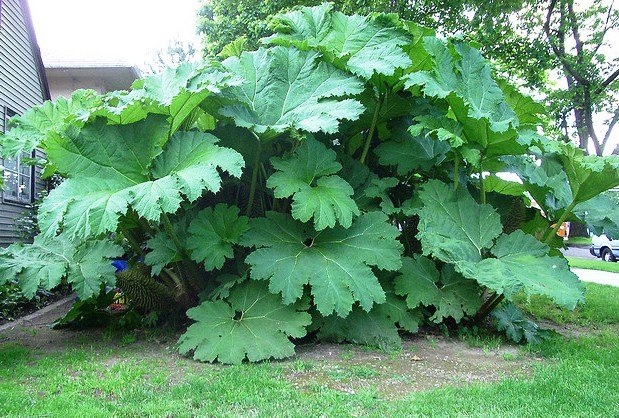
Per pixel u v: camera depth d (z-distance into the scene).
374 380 3.52
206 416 2.73
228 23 16.36
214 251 4.45
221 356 3.88
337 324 4.57
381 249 4.60
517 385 3.30
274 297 4.43
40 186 10.23
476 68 5.14
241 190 5.48
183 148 4.26
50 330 5.18
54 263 4.60
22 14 9.79
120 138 4.27
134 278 4.96
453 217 4.91
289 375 3.58
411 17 13.88
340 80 4.91
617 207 5.54
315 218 4.30
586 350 4.34
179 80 4.52
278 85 5.02
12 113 9.30
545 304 6.65
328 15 5.57
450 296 4.88
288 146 5.30
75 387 3.23
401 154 5.55
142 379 3.45
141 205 3.80
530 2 15.77
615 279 11.32
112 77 14.54
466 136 5.04
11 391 3.10
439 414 2.78
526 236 4.86
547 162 5.70
